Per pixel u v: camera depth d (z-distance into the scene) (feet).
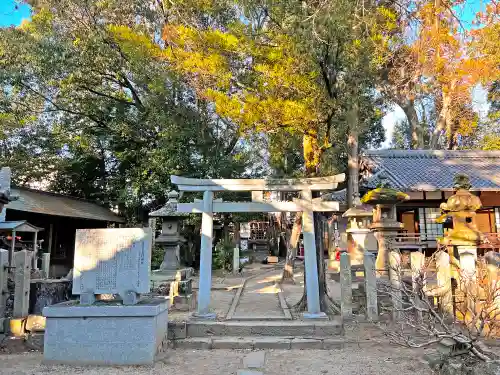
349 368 14.79
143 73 44.80
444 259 18.51
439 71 19.60
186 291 25.45
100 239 17.20
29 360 16.49
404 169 50.08
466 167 51.13
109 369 15.28
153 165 51.88
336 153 39.81
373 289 19.30
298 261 68.08
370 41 21.67
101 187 62.75
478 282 16.08
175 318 21.17
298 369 14.80
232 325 19.07
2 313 18.57
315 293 20.71
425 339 17.08
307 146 26.96
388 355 16.34
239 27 24.21
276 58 22.90
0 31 47.80
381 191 31.45
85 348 15.93
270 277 44.45
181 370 15.06
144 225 58.59
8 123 54.75
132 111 57.47
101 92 56.85
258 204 21.90
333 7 18.86
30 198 44.96
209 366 15.44
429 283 22.75
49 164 61.05
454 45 17.70
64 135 60.13
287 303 25.25
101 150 62.54
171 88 45.55
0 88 51.80
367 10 18.74
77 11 47.62
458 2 16.22
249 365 15.29
